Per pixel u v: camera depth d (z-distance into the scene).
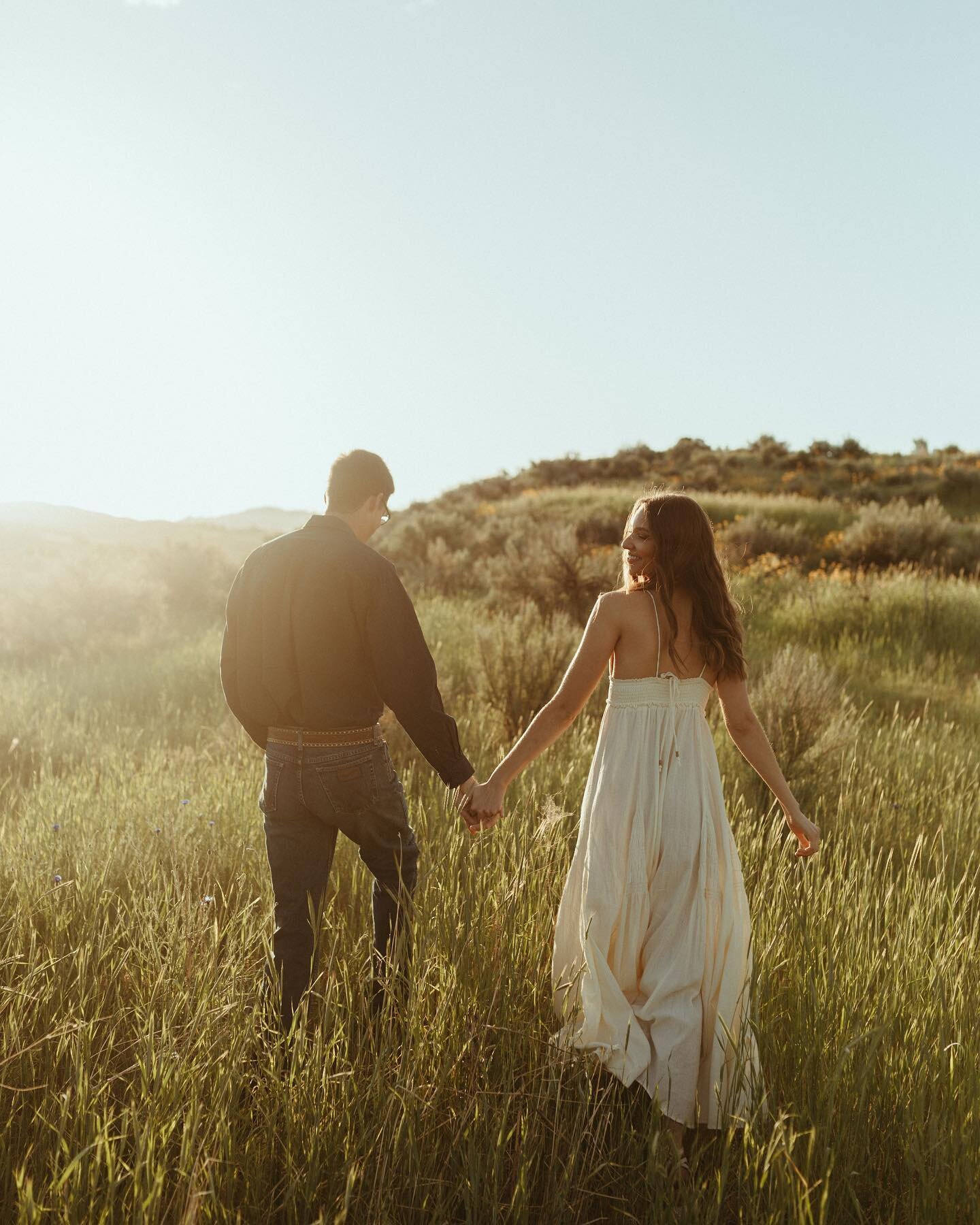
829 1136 1.88
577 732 5.66
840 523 23.77
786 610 11.90
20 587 12.97
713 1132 2.18
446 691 6.95
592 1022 2.20
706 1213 1.82
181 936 2.41
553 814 2.60
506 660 6.22
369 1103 1.96
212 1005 2.20
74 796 4.20
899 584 12.45
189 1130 1.73
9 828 3.80
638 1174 1.94
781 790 2.43
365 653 2.46
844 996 2.32
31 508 167.62
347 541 2.49
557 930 2.45
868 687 8.69
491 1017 2.23
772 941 2.56
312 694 2.42
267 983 2.43
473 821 2.47
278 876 2.53
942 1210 1.77
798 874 3.29
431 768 4.95
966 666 9.96
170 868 3.29
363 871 3.20
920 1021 2.26
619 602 2.36
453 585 16.16
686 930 2.23
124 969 2.48
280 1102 1.91
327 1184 1.78
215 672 8.64
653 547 2.32
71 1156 1.75
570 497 28.39
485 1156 1.87
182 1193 1.67
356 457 2.58
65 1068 2.10
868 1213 1.87
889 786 4.91
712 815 2.30
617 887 2.26
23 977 2.39
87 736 6.25
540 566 12.12
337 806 2.46
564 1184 1.81
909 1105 2.00
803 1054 2.17
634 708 2.33
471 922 2.50
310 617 2.39
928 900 3.04
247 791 4.15
